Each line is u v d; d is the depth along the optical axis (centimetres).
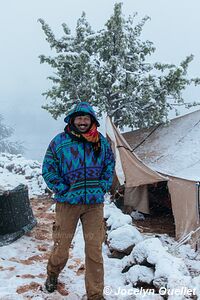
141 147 846
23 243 497
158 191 822
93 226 327
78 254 476
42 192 936
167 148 810
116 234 487
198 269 473
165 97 859
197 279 367
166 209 816
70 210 326
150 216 798
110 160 337
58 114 922
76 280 388
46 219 646
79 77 888
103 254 489
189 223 602
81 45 894
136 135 890
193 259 523
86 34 916
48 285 350
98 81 877
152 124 899
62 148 323
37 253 468
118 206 812
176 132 853
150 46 925
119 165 703
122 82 844
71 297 346
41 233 553
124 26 901
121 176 698
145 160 784
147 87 838
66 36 907
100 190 326
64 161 322
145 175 700
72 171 320
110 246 486
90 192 321
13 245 480
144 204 770
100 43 880
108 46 882
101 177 334
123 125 925
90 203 322
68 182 325
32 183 1026
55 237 333
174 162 745
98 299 323
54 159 327
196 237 561
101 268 328
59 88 898
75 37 909
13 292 347
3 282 368
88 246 326
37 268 415
